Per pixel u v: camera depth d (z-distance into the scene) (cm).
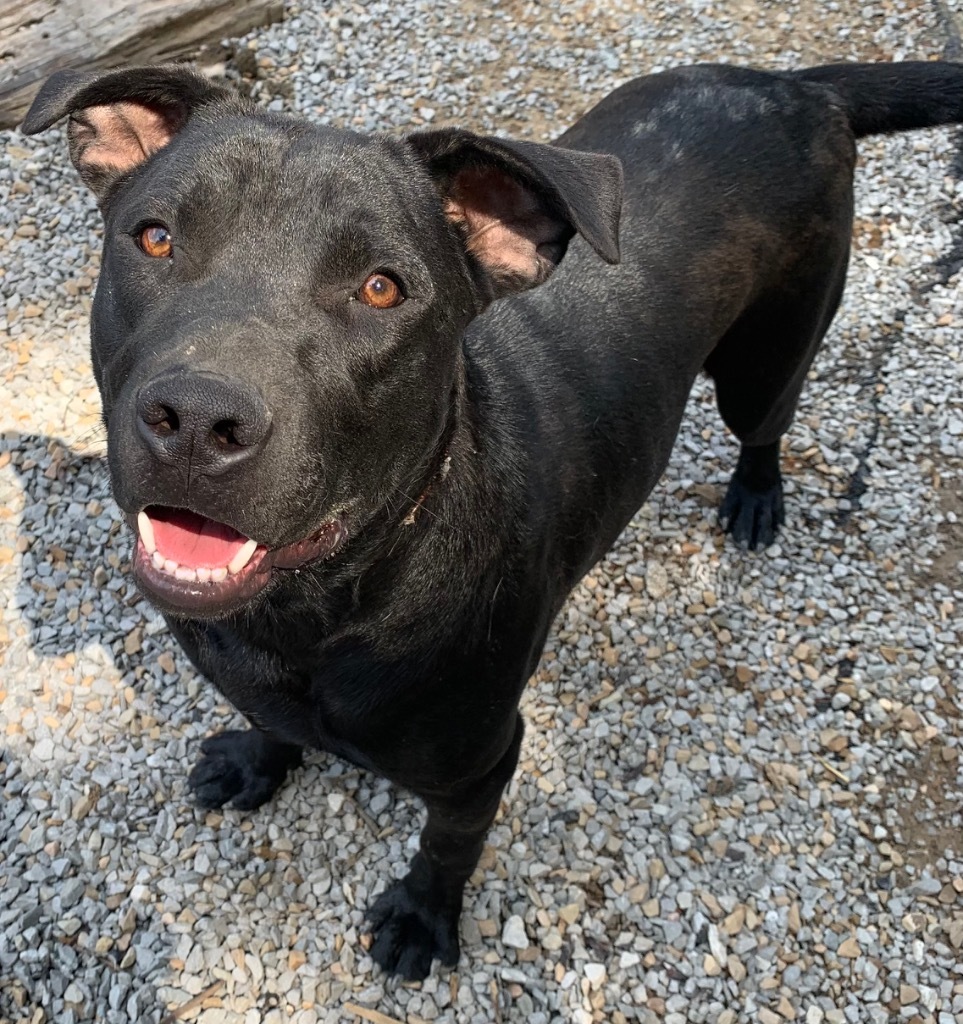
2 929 66
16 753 73
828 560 87
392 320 41
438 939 66
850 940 69
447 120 114
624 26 127
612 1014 66
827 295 73
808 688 80
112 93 46
